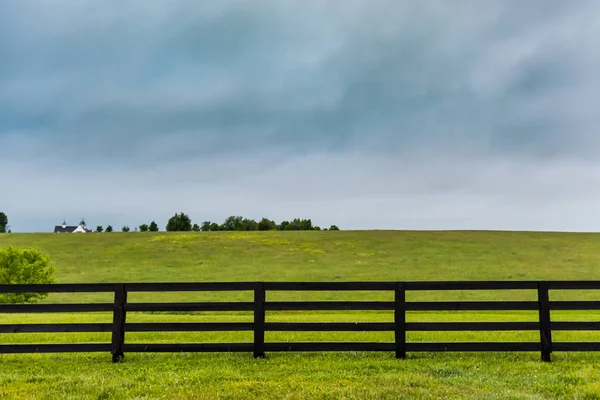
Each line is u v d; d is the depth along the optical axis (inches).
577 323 381.4
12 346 377.7
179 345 387.9
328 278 1824.6
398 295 390.0
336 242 2701.8
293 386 299.1
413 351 388.2
